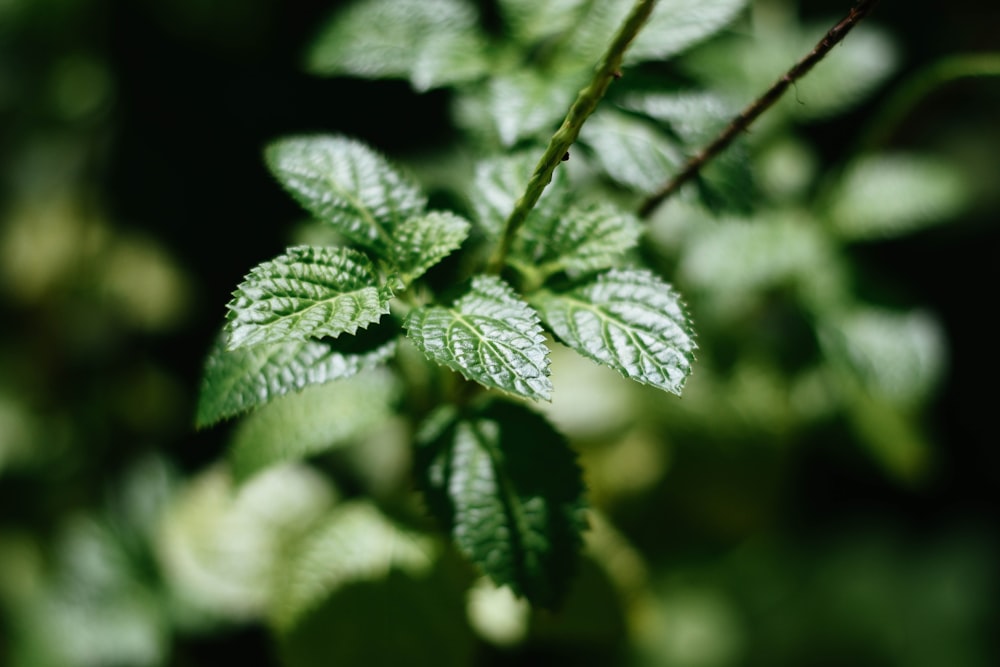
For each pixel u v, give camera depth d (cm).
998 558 75
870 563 73
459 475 36
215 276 66
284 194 66
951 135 72
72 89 67
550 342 47
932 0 71
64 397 64
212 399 34
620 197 44
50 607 51
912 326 45
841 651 68
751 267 44
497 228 35
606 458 46
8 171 68
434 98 62
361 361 34
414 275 34
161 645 48
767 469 46
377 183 35
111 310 65
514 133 37
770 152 46
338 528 40
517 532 35
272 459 39
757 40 46
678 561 48
